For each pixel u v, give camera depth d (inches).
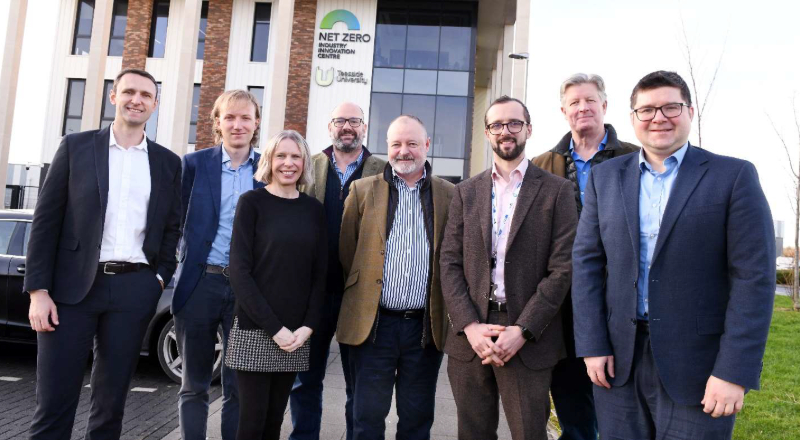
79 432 158.6
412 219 128.7
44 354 108.3
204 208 135.6
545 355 110.3
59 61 751.1
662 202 92.0
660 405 88.8
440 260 120.5
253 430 107.6
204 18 748.0
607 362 94.7
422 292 125.5
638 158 98.3
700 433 84.3
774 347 342.3
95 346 114.3
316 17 710.5
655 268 88.7
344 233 134.9
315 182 149.3
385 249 126.5
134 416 177.3
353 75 703.1
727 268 86.0
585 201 104.2
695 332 85.3
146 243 117.4
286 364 109.3
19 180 892.0
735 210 84.3
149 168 120.7
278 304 110.3
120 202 115.0
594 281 98.3
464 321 110.2
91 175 113.3
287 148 116.7
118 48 750.5
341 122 148.3
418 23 722.8
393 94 713.6
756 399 220.8
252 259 112.3
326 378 225.1
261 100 711.1
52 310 108.0
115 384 112.3
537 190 115.8
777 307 566.3
